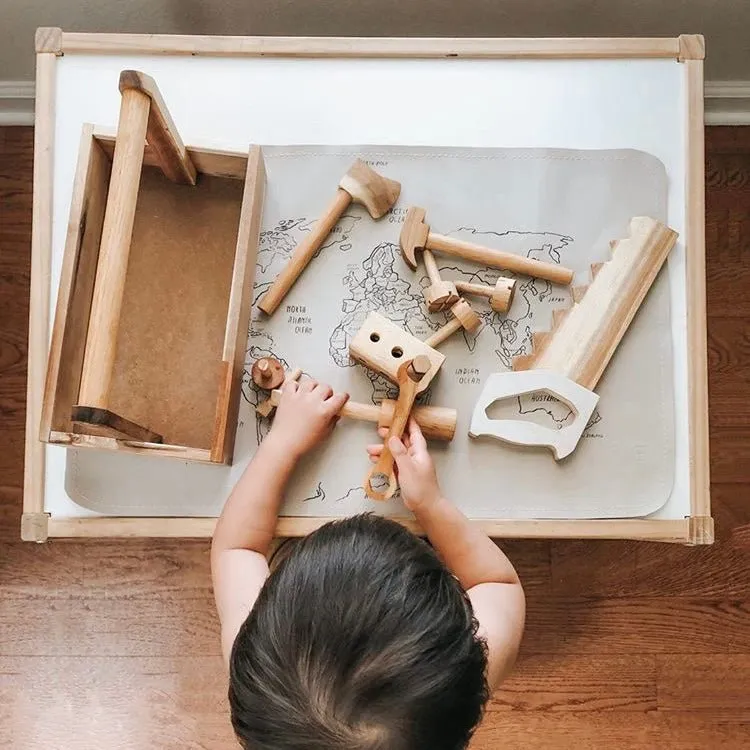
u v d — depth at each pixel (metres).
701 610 1.09
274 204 0.77
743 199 1.14
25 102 1.13
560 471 0.74
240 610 0.65
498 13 0.99
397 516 0.73
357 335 0.72
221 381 0.67
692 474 0.74
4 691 1.07
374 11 0.99
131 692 1.07
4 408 1.10
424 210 0.75
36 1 0.96
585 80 0.77
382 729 0.47
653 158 0.76
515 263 0.75
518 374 0.73
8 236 1.13
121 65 0.76
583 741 1.07
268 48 0.76
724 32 1.02
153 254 0.77
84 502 0.73
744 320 1.13
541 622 1.08
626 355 0.75
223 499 0.73
